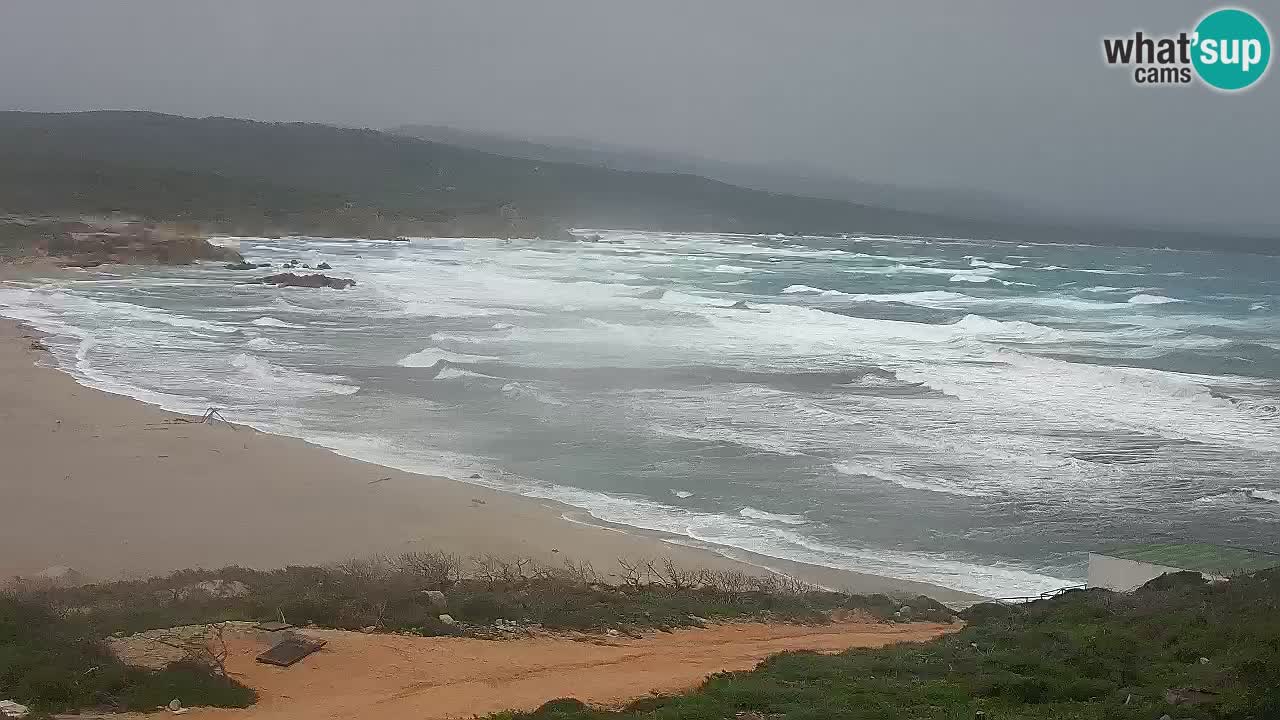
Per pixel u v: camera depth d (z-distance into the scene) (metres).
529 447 25.36
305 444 24.77
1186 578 15.70
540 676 11.00
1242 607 12.98
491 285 64.31
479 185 164.88
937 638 13.20
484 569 16.53
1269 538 19.41
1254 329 52.47
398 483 21.81
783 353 39.16
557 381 33.12
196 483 21.14
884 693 10.02
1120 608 13.85
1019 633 12.60
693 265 89.56
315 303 52.69
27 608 11.62
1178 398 31.28
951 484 22.73
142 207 101.44
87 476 21.23
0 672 9.62
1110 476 23.41
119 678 9.80
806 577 17.52
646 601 14.84
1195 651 11.28
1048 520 20.59
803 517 20.67
